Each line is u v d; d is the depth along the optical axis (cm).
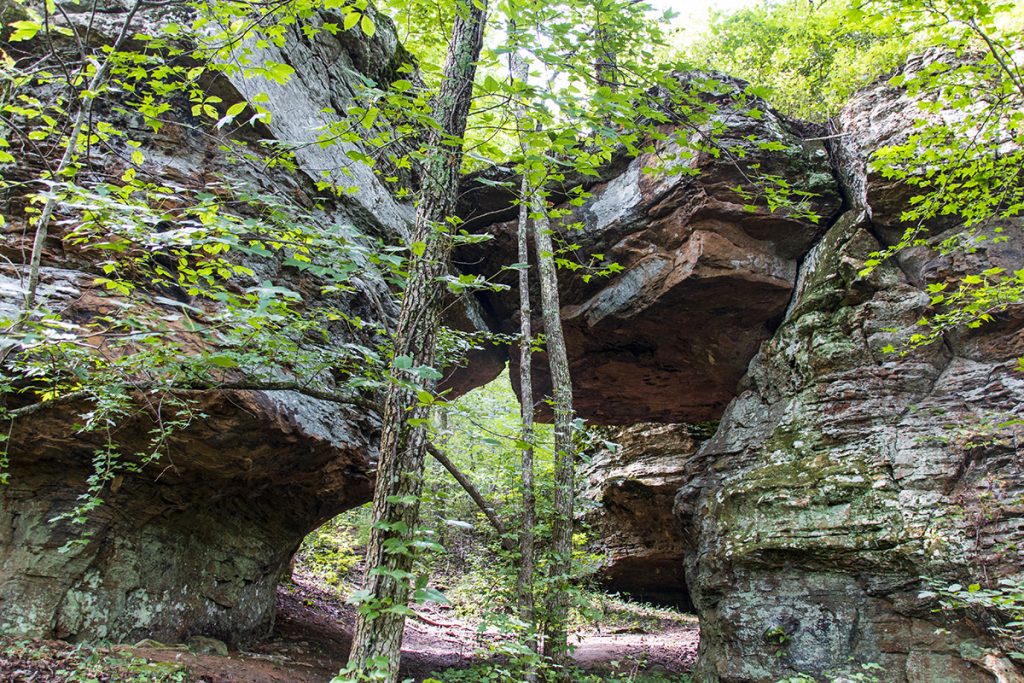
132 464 641
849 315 1079
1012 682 722
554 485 823
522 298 916
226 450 723
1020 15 936
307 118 920
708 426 1720
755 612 938
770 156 1109
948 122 985
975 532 817
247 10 466
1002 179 745
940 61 1027
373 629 428
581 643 1352
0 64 531
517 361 1418
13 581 664
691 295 1162
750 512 1016
